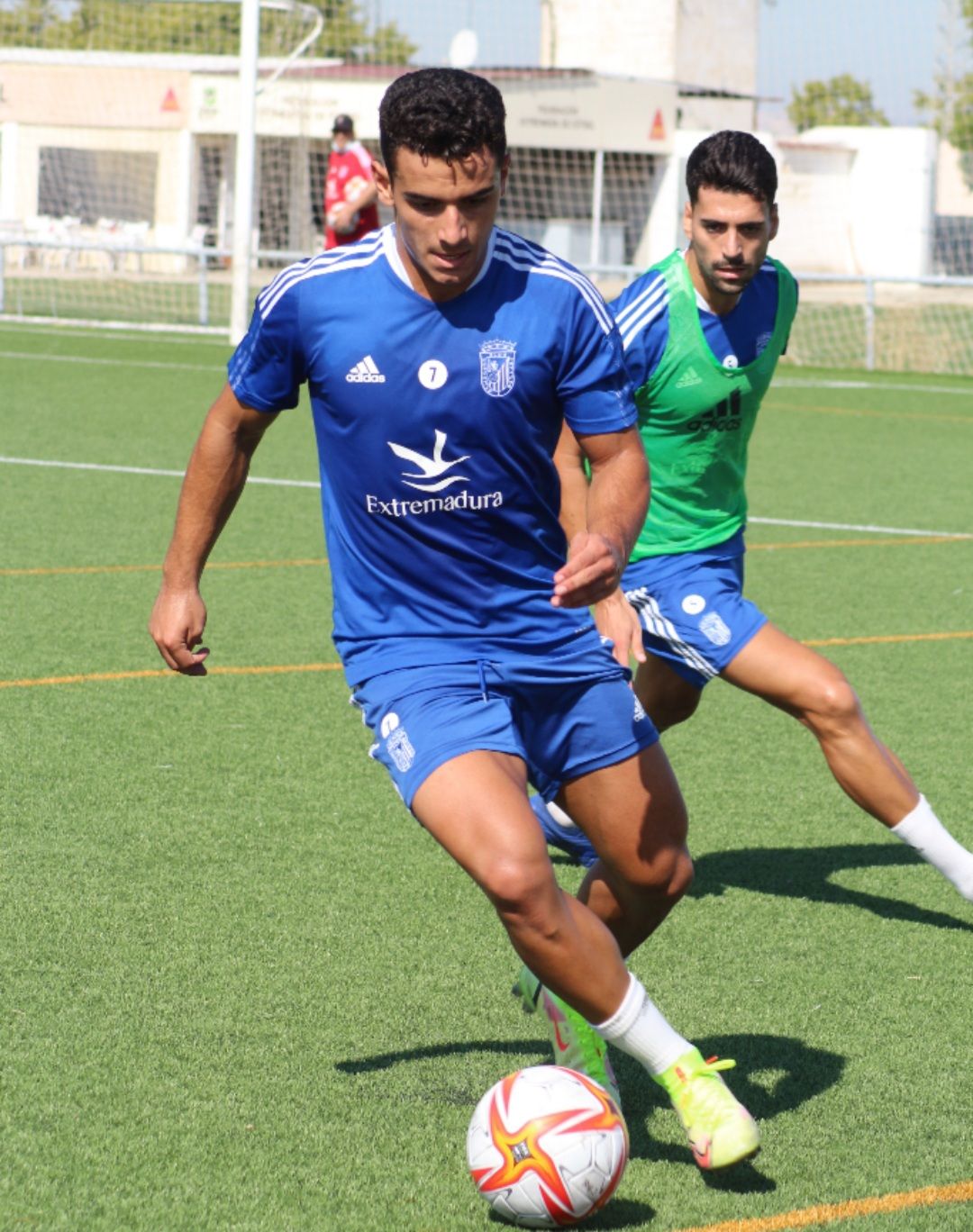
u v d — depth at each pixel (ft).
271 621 42.91
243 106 113.39
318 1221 15.94
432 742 16.57
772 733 34.96
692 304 23.75
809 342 145.38
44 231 198.70
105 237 197.47
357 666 17.81
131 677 36.83
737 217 22.86
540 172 190.19
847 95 240.12
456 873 26.16
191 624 18.04
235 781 30.19
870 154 229.86
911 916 25.26
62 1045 19.54
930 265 229.25
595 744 17.72
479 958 22.79
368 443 17.03
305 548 52.90
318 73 172.96
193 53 193.77
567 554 18.13
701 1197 16.70
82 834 27.02
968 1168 17.44
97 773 30.22
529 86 182.29
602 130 186.60
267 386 17.49
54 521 54.80
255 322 17.30
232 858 26.27
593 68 216.33
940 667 40.81
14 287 172.55
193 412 85.35
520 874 15.70
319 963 22.38
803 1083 19.44
